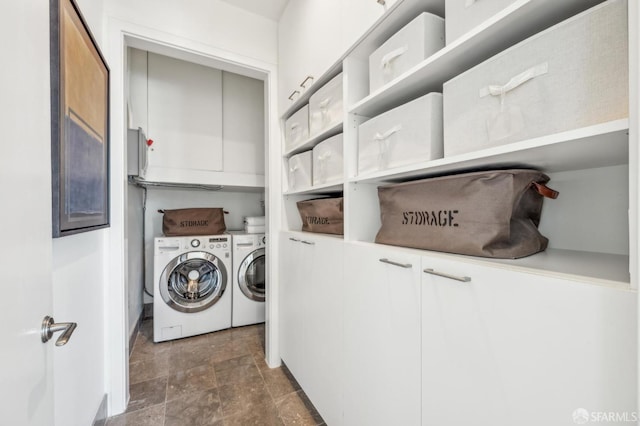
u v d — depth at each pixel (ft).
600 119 1.61
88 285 4.04
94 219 3.67
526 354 1.83
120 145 4.94
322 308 4.47
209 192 10.48
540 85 1.87
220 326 8.30
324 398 4.42
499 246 2.35
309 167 5.25
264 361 6.61
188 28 5.46
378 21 3.21
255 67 6.16
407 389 2.80
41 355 1.97
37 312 1.92
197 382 5.77
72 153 2.92
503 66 2.08
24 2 1.78
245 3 5.85
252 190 10.64
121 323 4.94
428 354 2.57
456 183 2.53
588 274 1.72
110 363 4.85
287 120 6.11
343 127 4.04
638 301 1.29
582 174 2.69
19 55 1.71
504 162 2.40
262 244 8.93
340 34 3.94
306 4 4.97
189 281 8.08
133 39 5.11
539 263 2.11
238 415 4.84
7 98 1.57
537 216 2.91
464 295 2.23
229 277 8.48
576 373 1.59
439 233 2.72
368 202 4.01
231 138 9.33
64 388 3.23
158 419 4.75
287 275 5.89
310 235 4.96
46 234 2.08
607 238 2.54
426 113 2.77
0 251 1.49
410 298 2.77
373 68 3.49
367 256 3.39
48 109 2.13
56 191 2.55
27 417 1.76
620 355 1.42
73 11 2.98
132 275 7.59
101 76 4.03
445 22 2.64
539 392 1.76
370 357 3.35
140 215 9.05
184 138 8.68
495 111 2.14
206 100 9.01
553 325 1.69
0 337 1.48
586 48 1.67
